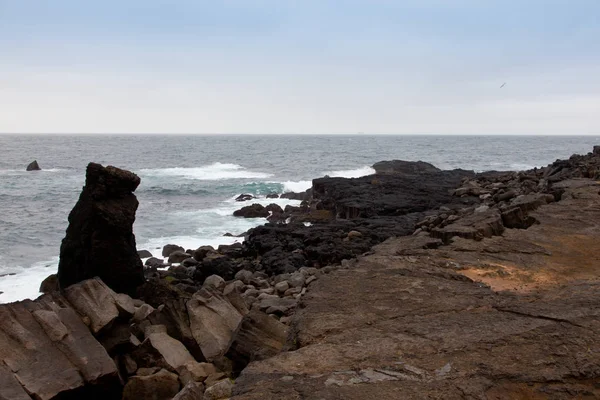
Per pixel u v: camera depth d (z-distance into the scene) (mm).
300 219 28625
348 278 6648
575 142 184500
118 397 7598
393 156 94125
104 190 12398
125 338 8422
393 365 4266
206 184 47750
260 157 93188
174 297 11359
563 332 4762
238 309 10031
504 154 101312
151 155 98188
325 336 4941
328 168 67500
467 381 3971
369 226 20953
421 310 5496
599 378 4023
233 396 3879
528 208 11859
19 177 54281
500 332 4820
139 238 25234
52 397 6688
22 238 24938
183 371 7891
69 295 8531
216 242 24328
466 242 8617
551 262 7625
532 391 3893
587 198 12930
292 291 12125
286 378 4086
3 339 7078
